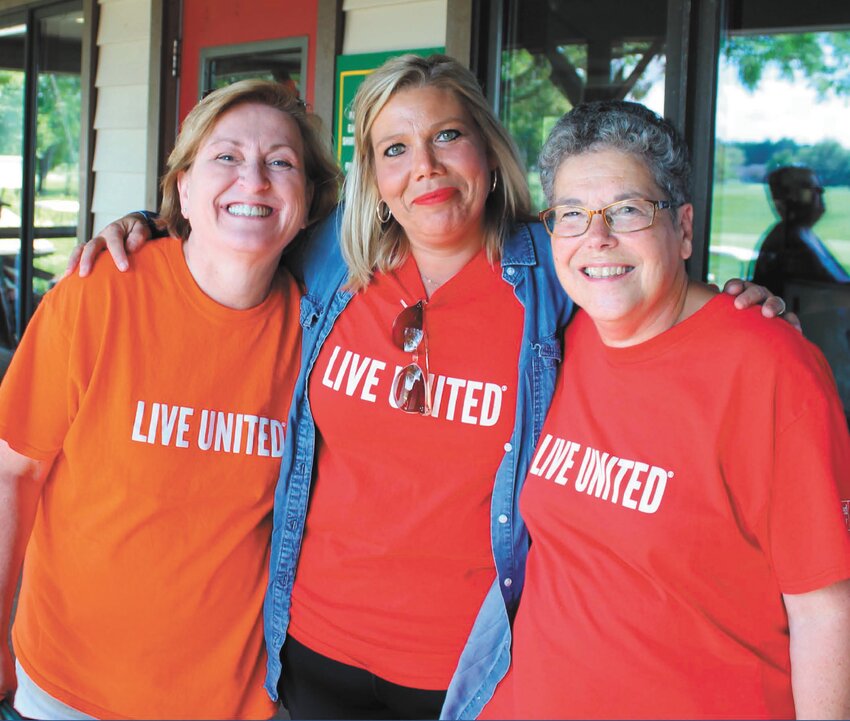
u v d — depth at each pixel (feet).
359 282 5.70
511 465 5.18
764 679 4.21
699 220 9.50
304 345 5.71
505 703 4.94
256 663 5.61
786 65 9.48
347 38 11.51
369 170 5.71
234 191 5.32
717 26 9.23
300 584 5.53
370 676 5.26
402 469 5.27
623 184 4.44
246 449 5.47
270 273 5.63
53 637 5.34
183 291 5.47
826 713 4.04
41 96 16.87
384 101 5.48
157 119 13.85
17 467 5.42
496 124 5.67
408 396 5.29
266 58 12.60
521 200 5.93
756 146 9.68
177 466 5.32
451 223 5.42
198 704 5.41
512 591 5.16
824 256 9.77
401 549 5.22
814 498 4.02
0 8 17.53
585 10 10.05
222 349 5.49
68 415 5.43
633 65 9.88
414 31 10.93
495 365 5.32
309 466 5.57
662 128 4.50
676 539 4.23
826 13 9.25
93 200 15.42
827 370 4.27
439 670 5.19
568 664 4.45
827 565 3.98
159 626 5.31
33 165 17.26
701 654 4.22
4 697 5.52
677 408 4.37
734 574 4.23
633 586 4.33
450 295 5.51
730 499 4.22
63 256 16.65
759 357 4.19
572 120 4.66
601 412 4.72
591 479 4.60
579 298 4.65
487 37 10.51
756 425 4.16
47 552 5.46
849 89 9.33
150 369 5.36
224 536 5.42
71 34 15.88
